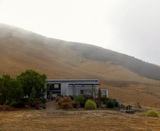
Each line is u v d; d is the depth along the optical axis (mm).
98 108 23000
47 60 110312
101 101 28891
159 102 47625
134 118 14336
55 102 30406
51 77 74438
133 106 32375
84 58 146500
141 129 9578
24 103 25984
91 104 22469
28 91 23766
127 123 11414
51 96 36156
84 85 35188
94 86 35094
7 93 20078
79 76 85750
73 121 11680
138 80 93000
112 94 54438
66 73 87688
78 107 23312
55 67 96562
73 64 130375
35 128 9188
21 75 25016
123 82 83500
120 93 56719
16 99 21312
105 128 9516
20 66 78875
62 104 22141
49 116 13969
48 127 9516
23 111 17703
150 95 57062
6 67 70938
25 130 8664
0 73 61531
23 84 23297
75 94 34812
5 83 20266
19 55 102438
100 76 93562
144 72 115188
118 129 9336
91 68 121438
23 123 10617
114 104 25984
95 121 11852
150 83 86500
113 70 117625
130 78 97938
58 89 36594
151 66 128500
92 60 141375
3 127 9289
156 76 107250
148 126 10625
